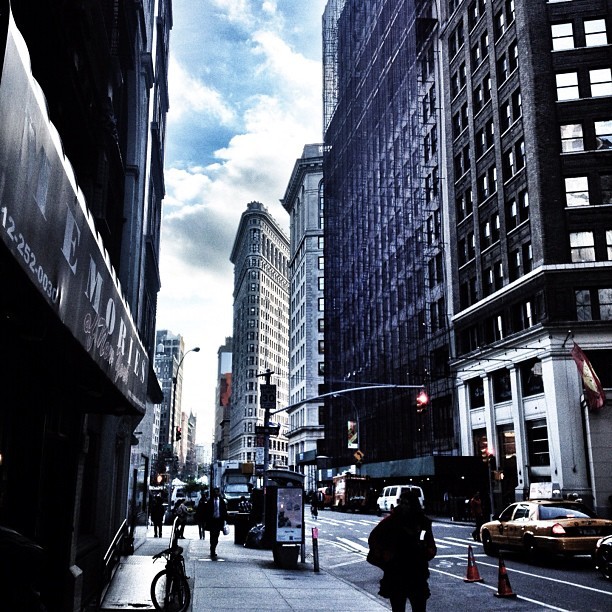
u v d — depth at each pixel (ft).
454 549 73.97
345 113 276.82
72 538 30.07
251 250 629.51
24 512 24.45
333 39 313.53
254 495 81.30
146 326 86.58
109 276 20.39
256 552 70.74
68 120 36.06
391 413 200.95
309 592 43.09
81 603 32.24
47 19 28.81
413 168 193.88
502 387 141.59
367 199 240.73
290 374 416.67
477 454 151.74
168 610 34.01
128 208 60.85
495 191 147.23
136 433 84.07
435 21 189.57
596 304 120.37
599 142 126.62
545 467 122.93
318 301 365.61
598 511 110.01
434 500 158.61
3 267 10.68
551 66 131.34
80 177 41.50
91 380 23.08
